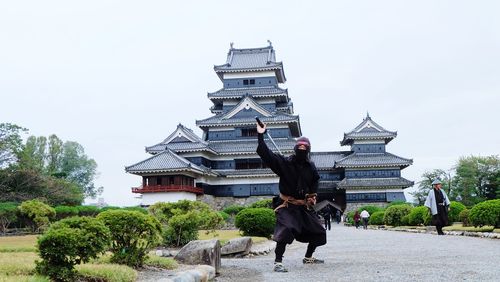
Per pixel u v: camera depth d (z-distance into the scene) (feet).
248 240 49.90
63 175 262.88
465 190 270.67
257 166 223.51
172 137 221.25
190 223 54.03
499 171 263.90
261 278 27.58
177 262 32.40
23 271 24.02
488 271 26.73
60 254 21.90
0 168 182.19
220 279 28.94
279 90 228.63
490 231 67.56
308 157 31.78
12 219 114.21
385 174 228.02
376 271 28.25
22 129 193.98
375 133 233.14
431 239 62.54
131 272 24.89
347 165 224.94
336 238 78.89
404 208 125.59
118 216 29.30
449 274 25.89
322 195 245.45
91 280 22.99
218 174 217.15
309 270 30.35
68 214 135.95
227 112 224.94
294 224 30.94
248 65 240.73
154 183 198.90
